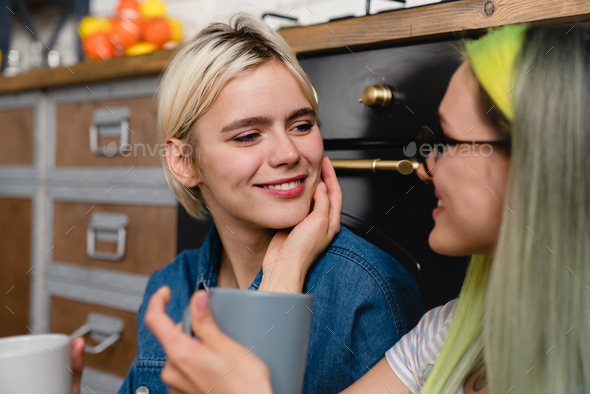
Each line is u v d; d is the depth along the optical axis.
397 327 0.56
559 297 0.44
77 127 1.17
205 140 0.56
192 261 0.72
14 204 1.31
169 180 0.69
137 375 0.64
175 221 1.03
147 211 1.07
